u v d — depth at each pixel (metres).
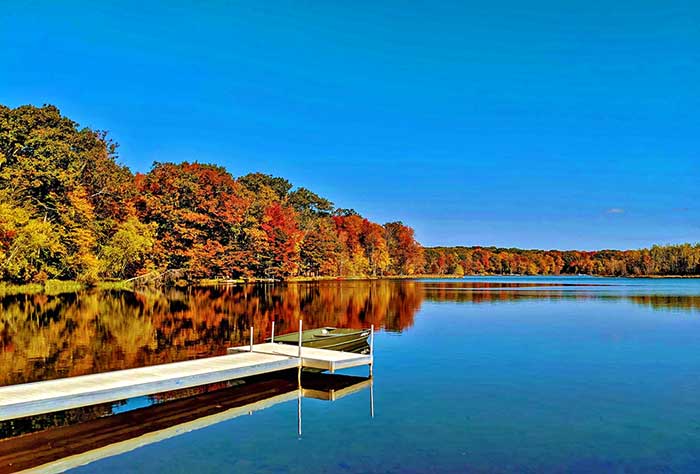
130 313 30.62
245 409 11.65
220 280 79.38
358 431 10.12
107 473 8.19
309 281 94.69
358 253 125.25
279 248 90.75
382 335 23.41
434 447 9.26
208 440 9.62
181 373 12.45
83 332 22.67
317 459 8.68
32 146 52.09
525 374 15.19
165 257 70.25
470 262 182.25
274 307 36.81
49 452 9.04
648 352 18.92
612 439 9.72
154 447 9.27
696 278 148.00
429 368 16.08
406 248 140.00
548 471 8.27
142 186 75.06
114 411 11.42
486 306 39.78
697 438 9.80
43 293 45.47
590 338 22.36
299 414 11.27
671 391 13.28
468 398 12.57
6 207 45.16
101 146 63.28
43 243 46.53
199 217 73.62
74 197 53.56
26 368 15.36
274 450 9.11
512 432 10.08
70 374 14.57
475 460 8.68
